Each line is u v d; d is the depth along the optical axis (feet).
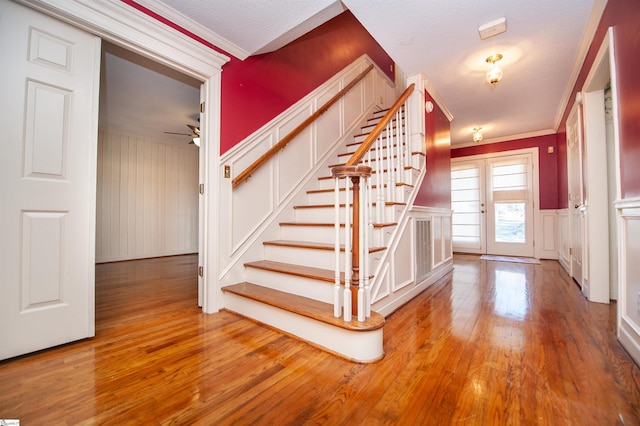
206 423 3.37
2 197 4.66
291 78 9.91
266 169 8.77
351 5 6.27
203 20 6.64
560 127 14.12
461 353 5.08
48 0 4.84
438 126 11.37
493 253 17.88
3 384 4.09
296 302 6.08
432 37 7.45
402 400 3.78
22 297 4.87
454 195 19.39
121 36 5.69
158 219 17.85
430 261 10.26
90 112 5.62
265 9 6.31
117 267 14.08
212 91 7.25
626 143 5.28
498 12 6.52
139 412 3.55
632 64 5.00
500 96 11.35
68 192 5.36
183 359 4.88
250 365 4.69
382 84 16.57
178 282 10.71
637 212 4.78
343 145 12.46
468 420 3.40
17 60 4.78
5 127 4.67
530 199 16.71
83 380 4.22
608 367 4.57
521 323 6.52
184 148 19.27
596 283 8.20
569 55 8.29
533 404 3.67
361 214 5.16
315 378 4.32
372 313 5.49
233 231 7.75
